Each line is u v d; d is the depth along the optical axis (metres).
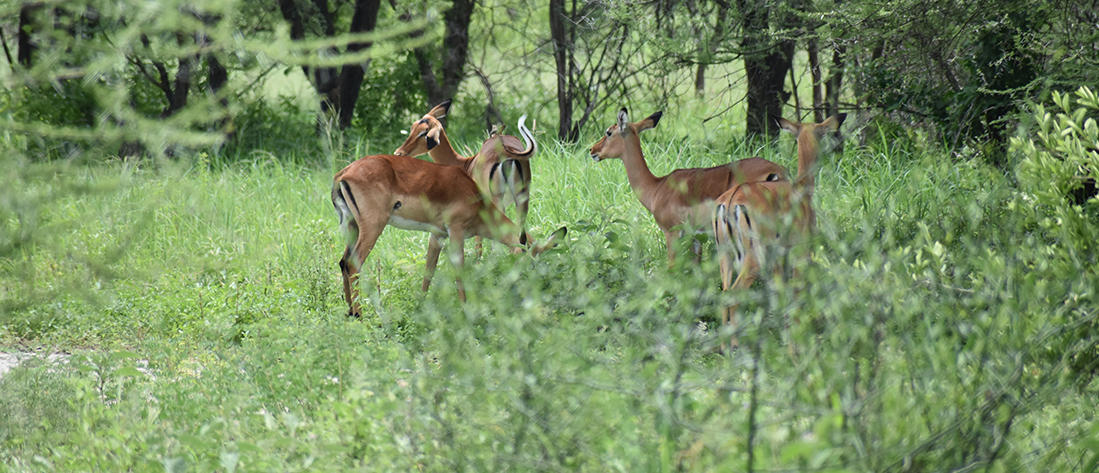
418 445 5.68
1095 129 7.93
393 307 11.99
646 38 21.53
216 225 16.91
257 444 6.03
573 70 26.84
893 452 4.55
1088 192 10.48
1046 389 5.34
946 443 4.91
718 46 20.91
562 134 25.52
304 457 6.27
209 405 7.71
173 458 6.23
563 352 5.44
